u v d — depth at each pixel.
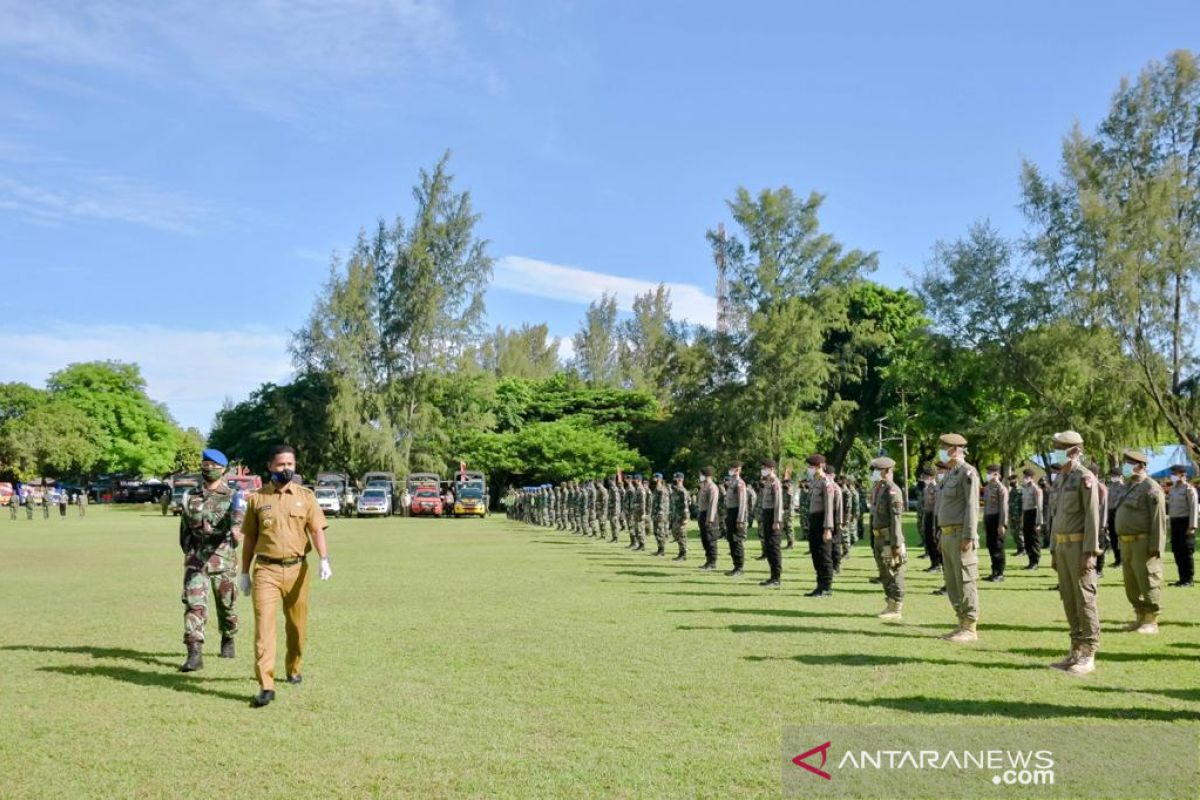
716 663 8.83
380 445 57.50
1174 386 35.09
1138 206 33.59
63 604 13.41
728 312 59.03
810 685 7.91
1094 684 7.98
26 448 79.19
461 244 60.91
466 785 5.51
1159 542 11.00
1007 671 8.51
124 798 5.34
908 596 14.46
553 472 62.97
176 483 54.59
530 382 74.88
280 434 61.78
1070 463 8.89
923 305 44.09
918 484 19.80
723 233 59.12
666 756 6.03
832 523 14.30
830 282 57.06
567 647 9.66
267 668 7.45
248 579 7.80
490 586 15.59
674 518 21.64
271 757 6.05
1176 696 7.56
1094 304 34.53
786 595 14.35
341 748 6.22
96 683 8.13
